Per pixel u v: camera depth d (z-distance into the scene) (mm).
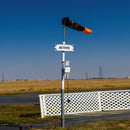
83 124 12008
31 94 46312
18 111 20047
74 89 63500
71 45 10484
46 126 11750
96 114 15883
